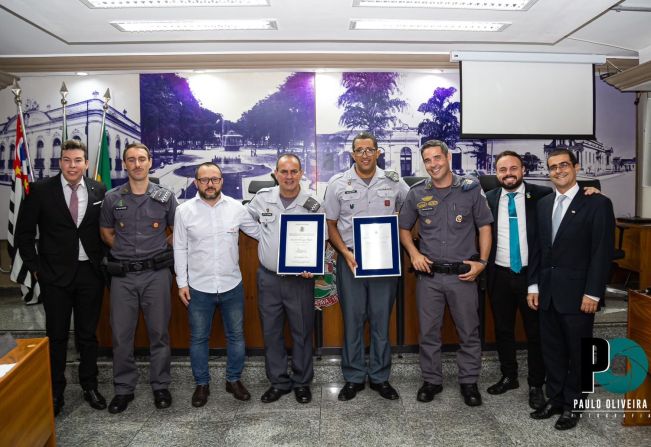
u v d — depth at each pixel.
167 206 2.54
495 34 4.50
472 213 2.51
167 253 2.54
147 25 4.18
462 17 4.05
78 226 2.50
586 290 2.18
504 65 5.06
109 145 5.23
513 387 2.67
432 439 2.17
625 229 4.44
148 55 4.95
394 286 2.58
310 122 5.21
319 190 5.26
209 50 4.91
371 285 2.55
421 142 5.25
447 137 5.27
